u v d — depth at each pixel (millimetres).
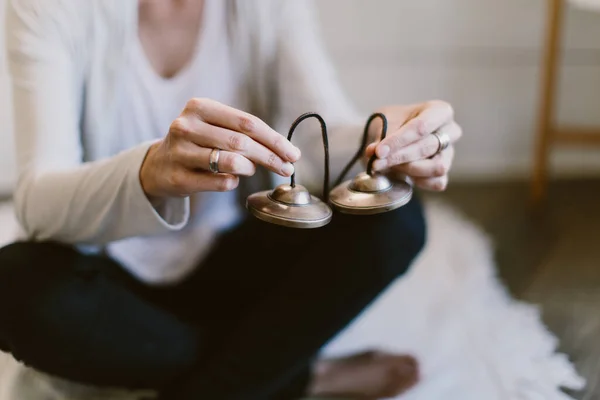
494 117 1926
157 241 928
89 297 761
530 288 1303
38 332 734
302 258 833
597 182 1894
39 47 777
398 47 1852
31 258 746
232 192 961
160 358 812
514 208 1716
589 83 1888
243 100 943
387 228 795
